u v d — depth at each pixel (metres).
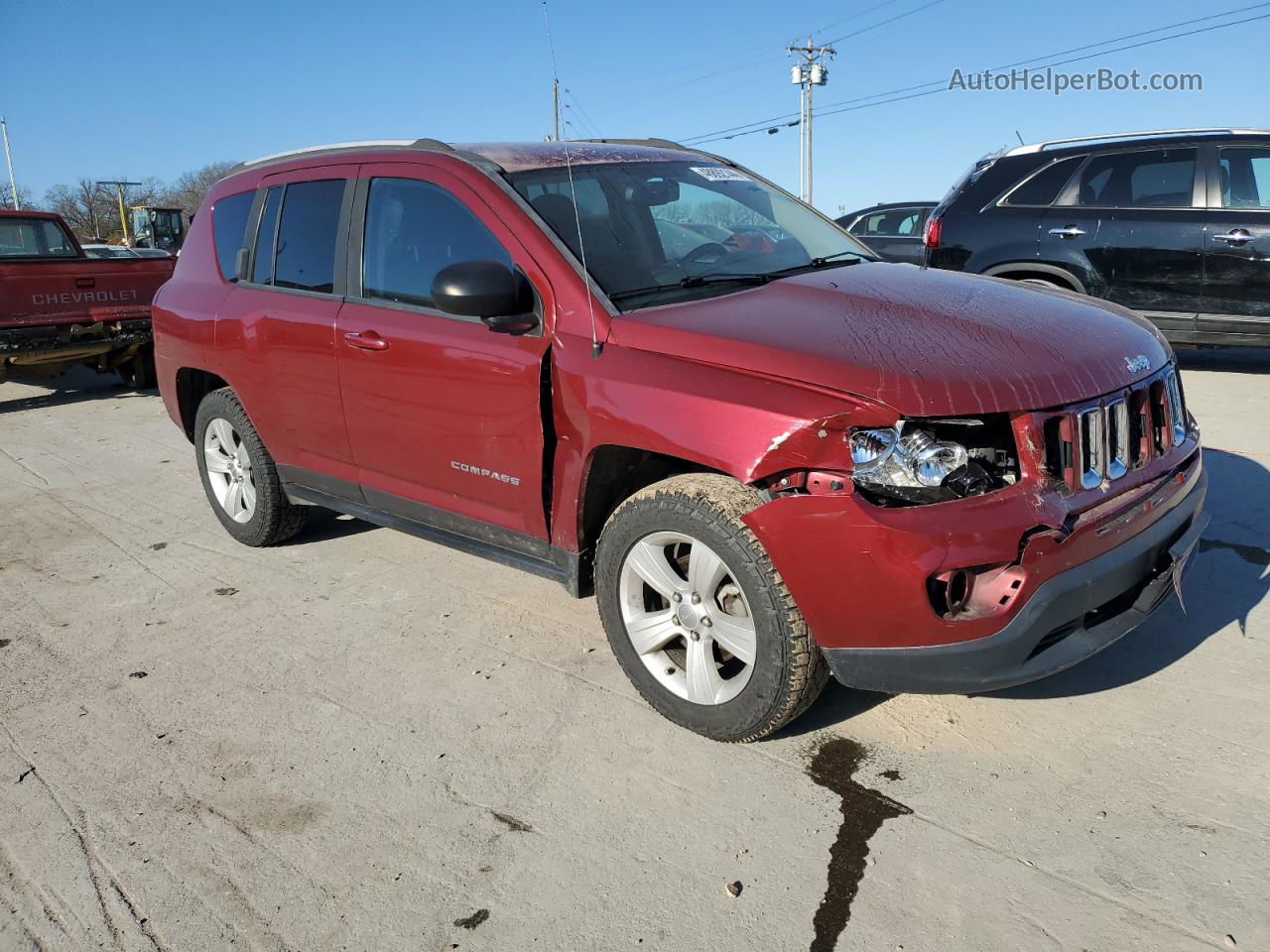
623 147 4.11
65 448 7.54
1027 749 2.93
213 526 5.39
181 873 2.58
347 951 2.29
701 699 2.99
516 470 3.35
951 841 2.55
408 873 2.54
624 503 3.06
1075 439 2.64
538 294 3.23
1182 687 3.21
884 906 2.34
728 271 3.53
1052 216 7.84
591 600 4.17
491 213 3.41
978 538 2.46
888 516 2.48
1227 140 7.29
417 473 3.78
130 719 3.34
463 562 4.66
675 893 2.42
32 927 2.41
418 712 3.30
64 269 9.27
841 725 3.10
